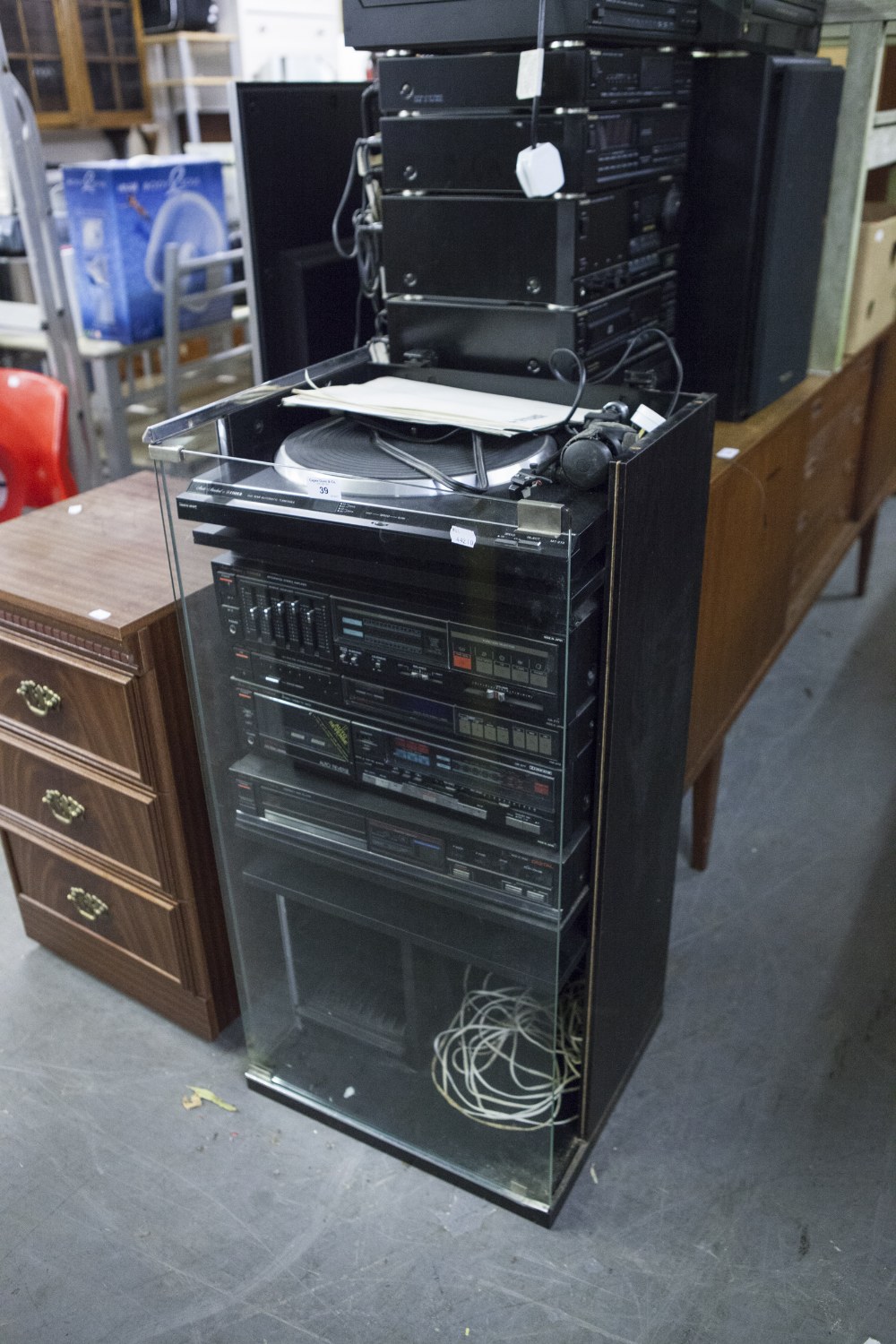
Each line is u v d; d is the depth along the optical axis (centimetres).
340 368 138
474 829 121
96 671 135
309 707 124
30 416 219
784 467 182
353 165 152
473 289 137
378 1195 141
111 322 294
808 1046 163
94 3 382
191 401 376
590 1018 132
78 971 179
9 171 255
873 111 184
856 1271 130
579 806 117
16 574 140
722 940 184
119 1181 143
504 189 129
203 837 147
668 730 134
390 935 133
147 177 282
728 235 159
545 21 116
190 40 396
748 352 167
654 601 117
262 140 150
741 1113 152
